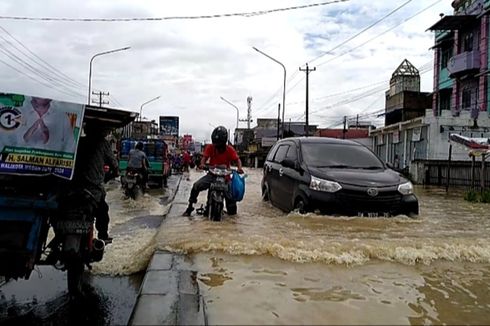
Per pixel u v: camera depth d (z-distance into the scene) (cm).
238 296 392
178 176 2992
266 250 538
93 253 496
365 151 926
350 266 498
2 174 411
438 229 706
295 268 482
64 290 498
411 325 346
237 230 653
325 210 757
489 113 2767
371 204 755
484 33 2920
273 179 996
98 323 415
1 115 411
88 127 504
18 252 405
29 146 418
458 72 3081
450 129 2733
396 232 663
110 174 542
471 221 816
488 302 407
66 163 429
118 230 815
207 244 552
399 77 4297
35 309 445
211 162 817
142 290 400
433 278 473
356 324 339
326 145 920
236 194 814
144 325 322
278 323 334
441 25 3142
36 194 423
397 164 3419
